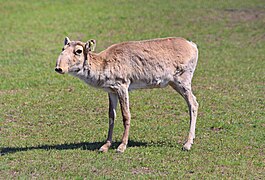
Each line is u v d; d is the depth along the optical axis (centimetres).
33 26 5816
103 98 3275
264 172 2044
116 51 2255
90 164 2092
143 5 7044
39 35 5425
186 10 6719
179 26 5881
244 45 5006
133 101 3191
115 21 6103
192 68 2341
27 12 6519
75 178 1952
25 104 3122
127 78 2248
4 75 3878
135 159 2158
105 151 2247
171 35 5459
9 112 2950
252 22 6038
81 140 2445
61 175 1984
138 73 2258
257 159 2184
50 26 5831
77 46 2162
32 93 3388
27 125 2719
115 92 2256
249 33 5522
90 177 1958
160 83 2302
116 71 2225
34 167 2066
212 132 2572
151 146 2330
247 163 2133
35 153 2233
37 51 4753
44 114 2917
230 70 4041
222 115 2878
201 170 2048
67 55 2141
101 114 2927
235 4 7075
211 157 2192
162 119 2806
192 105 2325
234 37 5362
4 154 2239
